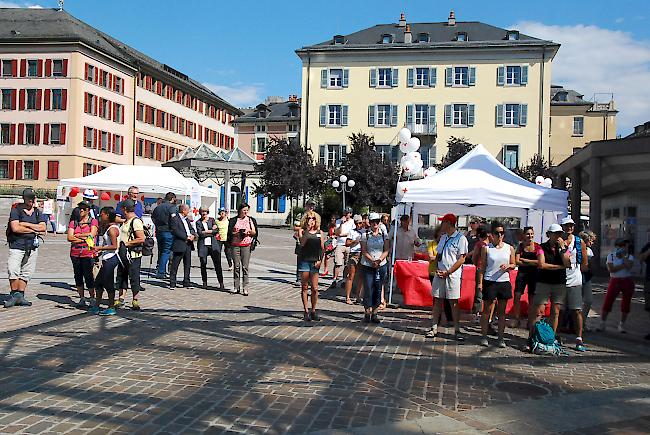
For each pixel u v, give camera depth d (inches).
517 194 505.0
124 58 2287.2
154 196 1262.3
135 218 428.5
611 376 304.8
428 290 482.3
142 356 297.7
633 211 737.0
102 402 225.9
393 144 2197.3
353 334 379.6
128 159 2351.1
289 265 830.5
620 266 417.7
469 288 460.1
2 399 224.4
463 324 437.7
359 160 1934.1
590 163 730.8
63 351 300.4
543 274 358.9
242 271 533.6
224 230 553.0
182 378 263.3
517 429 220.2
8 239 421.7
